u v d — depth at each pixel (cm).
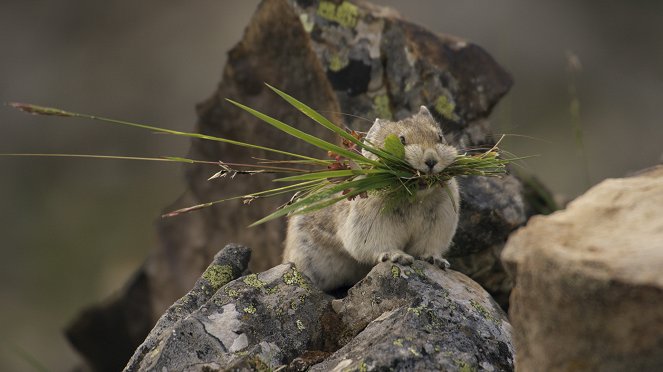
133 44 2977
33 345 2291
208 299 980
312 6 1372
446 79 1345
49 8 3059
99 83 2920
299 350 900
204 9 3008
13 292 2456
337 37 1363
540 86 2623
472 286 973
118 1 3034
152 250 1622
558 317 631
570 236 654
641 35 2684
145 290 1638
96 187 2728
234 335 880
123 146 2831
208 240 1553
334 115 1345
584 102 2570
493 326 880
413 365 773
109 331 1689
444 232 1041
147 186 2705
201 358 848
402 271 931
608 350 611
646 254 604
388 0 2783
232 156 1509
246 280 945
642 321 593
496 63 1377
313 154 1380
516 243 673
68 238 2581
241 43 1452
